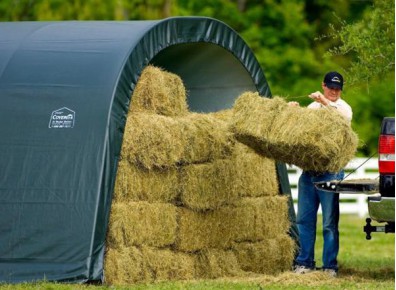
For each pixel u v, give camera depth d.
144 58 24.45
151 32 24.80
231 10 75.00
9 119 23.98
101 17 65.62
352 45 32.31
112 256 23.02
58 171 23.23
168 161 24.06
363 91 71.69
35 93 24.08
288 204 29.88
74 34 25.45
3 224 23.36
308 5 76.94
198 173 24.92
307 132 23.36
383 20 32.38
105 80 23.66
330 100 26.16
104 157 22.95
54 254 22.91
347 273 27.70
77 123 23.41
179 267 24.91
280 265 28.64
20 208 23.31
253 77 29.14
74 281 22.52
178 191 24.84
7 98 24.22
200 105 30.31
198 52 28.48
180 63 29.36
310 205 26.14
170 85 25.27
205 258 25.72
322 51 75.94
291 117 23.75
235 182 26.16
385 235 42.66
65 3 65.81
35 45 25.28
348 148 23.64
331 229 25.73
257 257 27.53
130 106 24.31
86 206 22.84
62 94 23.83
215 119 25.59
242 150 26.73
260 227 27.75
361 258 32.75
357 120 71.56
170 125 24.06
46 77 24.25
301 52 74.38
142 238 23.86
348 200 62.94
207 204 25.27
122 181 23.39
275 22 75.31
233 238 26.67
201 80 29.98
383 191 23.61
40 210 23.17
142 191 23.89
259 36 74.44
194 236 25.30
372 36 32.09
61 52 24.80
